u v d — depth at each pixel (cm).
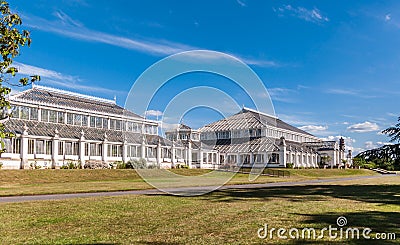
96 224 1119
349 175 6353
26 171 4003
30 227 1083
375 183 3381
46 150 5544
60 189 2541
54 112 6300
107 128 7012
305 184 3209
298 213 1298
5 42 786
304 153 8875
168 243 870
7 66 784
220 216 1245
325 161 9519
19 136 5162
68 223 1143
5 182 3428
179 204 1595
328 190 2414
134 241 892
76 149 5959
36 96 6269
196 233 972
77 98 7194
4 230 1041
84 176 4100
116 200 1762
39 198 1964
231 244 854
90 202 1683
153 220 1177
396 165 2700
